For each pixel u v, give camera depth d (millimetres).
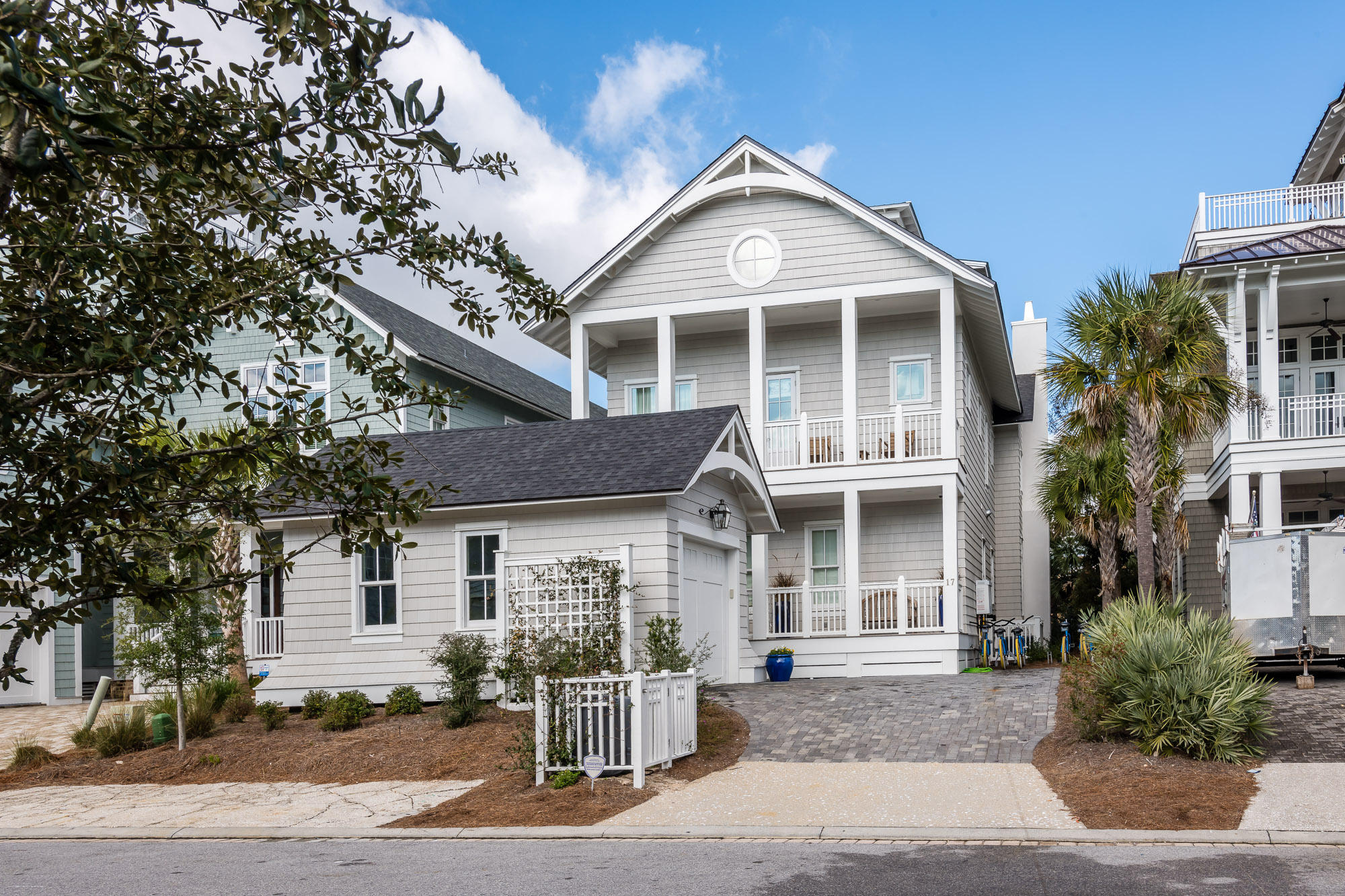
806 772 10906
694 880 7191
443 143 4207
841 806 9430
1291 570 15086
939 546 22312
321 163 4852
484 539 15828
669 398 22328
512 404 30234
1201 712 10414
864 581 22625
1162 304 16734
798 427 21578
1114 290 16891
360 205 4895
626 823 9094
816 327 23531
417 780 11570
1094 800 9164
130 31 4367
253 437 4395
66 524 3922
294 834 9445
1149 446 16531
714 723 13125
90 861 8664
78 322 4086
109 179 4617
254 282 4867
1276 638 15227
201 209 4988
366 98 4207
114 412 4359
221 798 11352
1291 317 24969
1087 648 13539
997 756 11180
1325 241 21891
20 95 2980
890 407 22859
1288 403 24516
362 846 8898
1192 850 7680
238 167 4281
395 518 4707
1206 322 16828
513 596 14836
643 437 16484
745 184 21812
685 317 22641
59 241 4023
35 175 3293
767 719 13523
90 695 24906
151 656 13562
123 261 4277
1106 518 24125
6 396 3854
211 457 4367
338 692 16062
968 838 8281
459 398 5180
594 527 15273
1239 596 15867
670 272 22562
